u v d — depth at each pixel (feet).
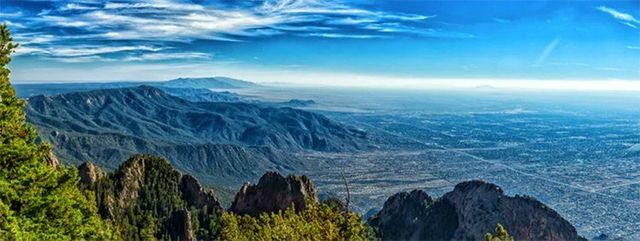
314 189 371.35
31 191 103.60
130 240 319.47
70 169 112.98
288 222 145.38
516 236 409.90
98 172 349.61
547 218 422.41
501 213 423.23
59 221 108.27
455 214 433.48
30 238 94.99
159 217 348.18
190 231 338.95
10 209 99.86
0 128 109.09
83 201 116.06
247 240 163.73
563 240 411.95
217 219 353.92
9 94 114.32
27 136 112.78
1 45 113.80
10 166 106.73
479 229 416.46
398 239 431.02
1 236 88.63
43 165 111.86
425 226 433.07
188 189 376.89
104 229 125.18
